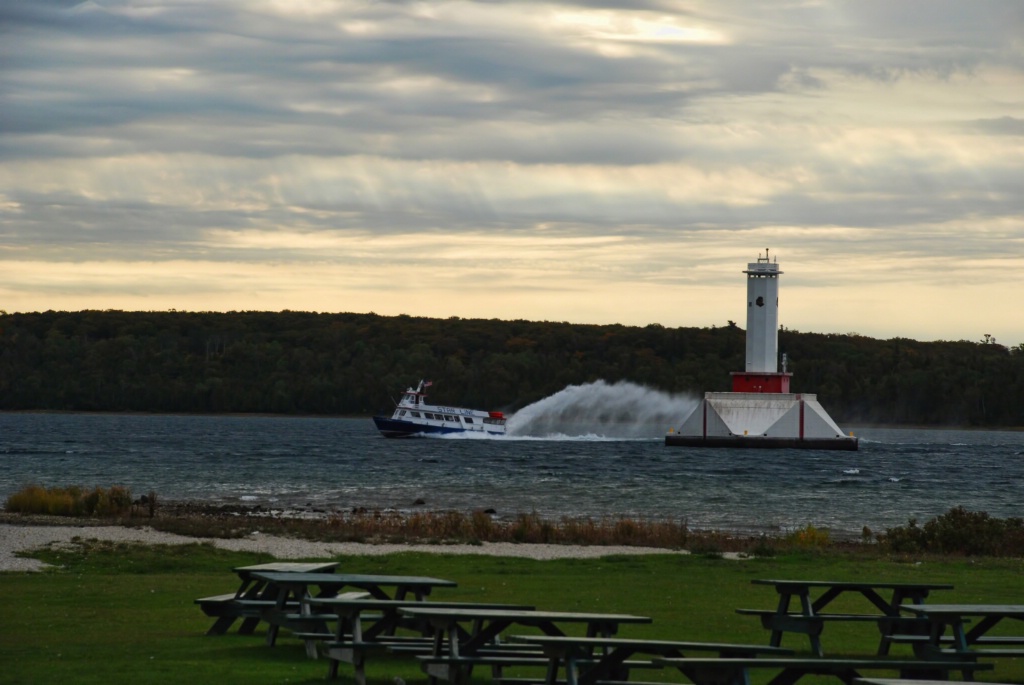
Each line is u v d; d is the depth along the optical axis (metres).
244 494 111.75
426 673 24.27
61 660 26.97
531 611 26.58
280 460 174.12
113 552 49.69
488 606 26.45
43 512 79.38
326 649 26.97
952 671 27.58
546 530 64.50
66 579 42.06
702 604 37.84
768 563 50.06
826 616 29.03
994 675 27.88
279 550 52.78
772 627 29.28
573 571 46.75
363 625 30.98
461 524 67.44
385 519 78.62
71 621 32.91
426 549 55.53
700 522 85.88
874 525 85.62
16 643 29.23
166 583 41.25
